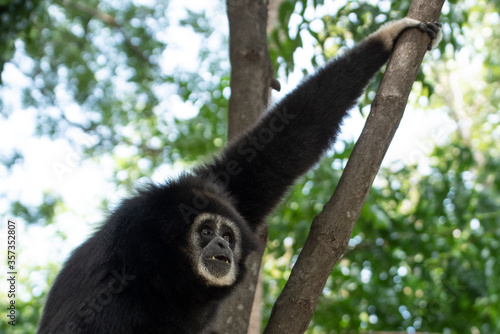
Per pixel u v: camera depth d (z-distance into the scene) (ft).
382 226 34.88
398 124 14.84
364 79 19.06
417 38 16.08
